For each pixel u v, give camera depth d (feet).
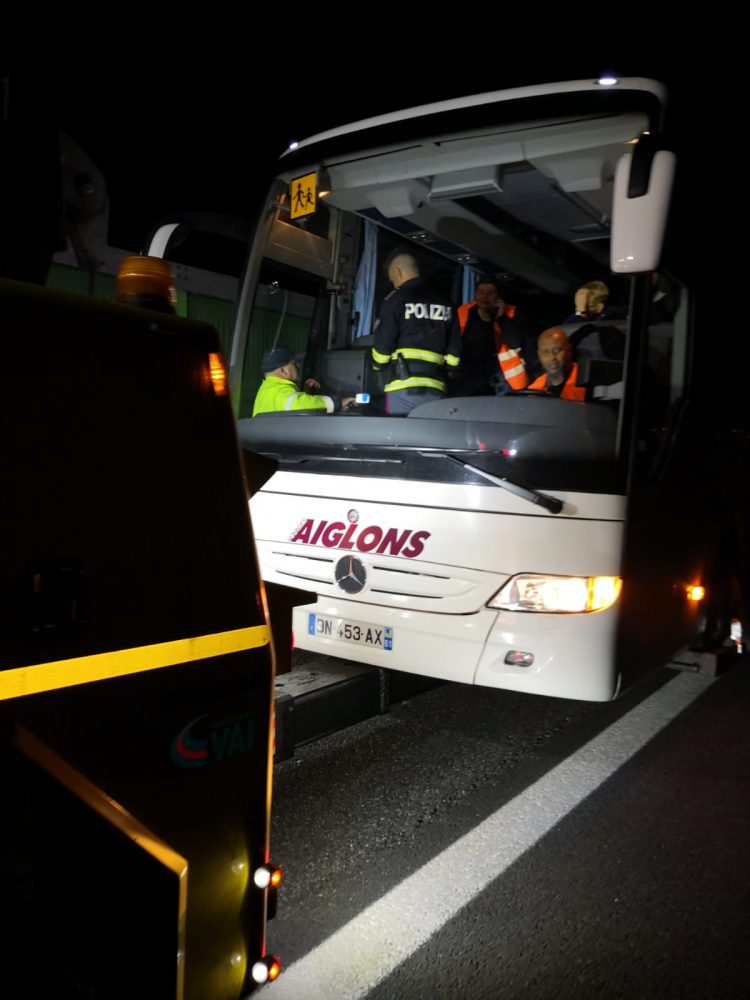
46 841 4.92
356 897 9.52
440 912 9.29
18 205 6.57
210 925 5.99
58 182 6.80
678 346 14.85
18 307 5.00
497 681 12.84
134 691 5.39
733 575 18.84
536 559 12.56
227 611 5.98
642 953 8.73
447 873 10.07
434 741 14.03
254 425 15.20
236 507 6.08
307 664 14.05
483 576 12.79
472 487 12.86
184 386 5.81
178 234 16.19
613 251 11.41
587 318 15.02
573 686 12.60
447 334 15.70
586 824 11.38
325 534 14.15
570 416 12.71
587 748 13.96
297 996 7.88
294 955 8.48
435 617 13.15
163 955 5.61
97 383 5.31
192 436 5.82
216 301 32.63
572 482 12.54
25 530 4.87
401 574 13.38
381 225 16.83
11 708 4.76
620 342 13.65
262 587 6.28
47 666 4.92
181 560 5.68
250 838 6.27
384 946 8.68
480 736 14.30
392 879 9.91
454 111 13.84
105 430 5.32
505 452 12.74
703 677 17.97
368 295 17.80
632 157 11.44
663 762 13.50
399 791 12.14
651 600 14.02
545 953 8.66
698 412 15.62
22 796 4.80
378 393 16.39
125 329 5.51
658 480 13.92
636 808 11.89
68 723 5.03
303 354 17.44
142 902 5.48
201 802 5.85
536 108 13.23
